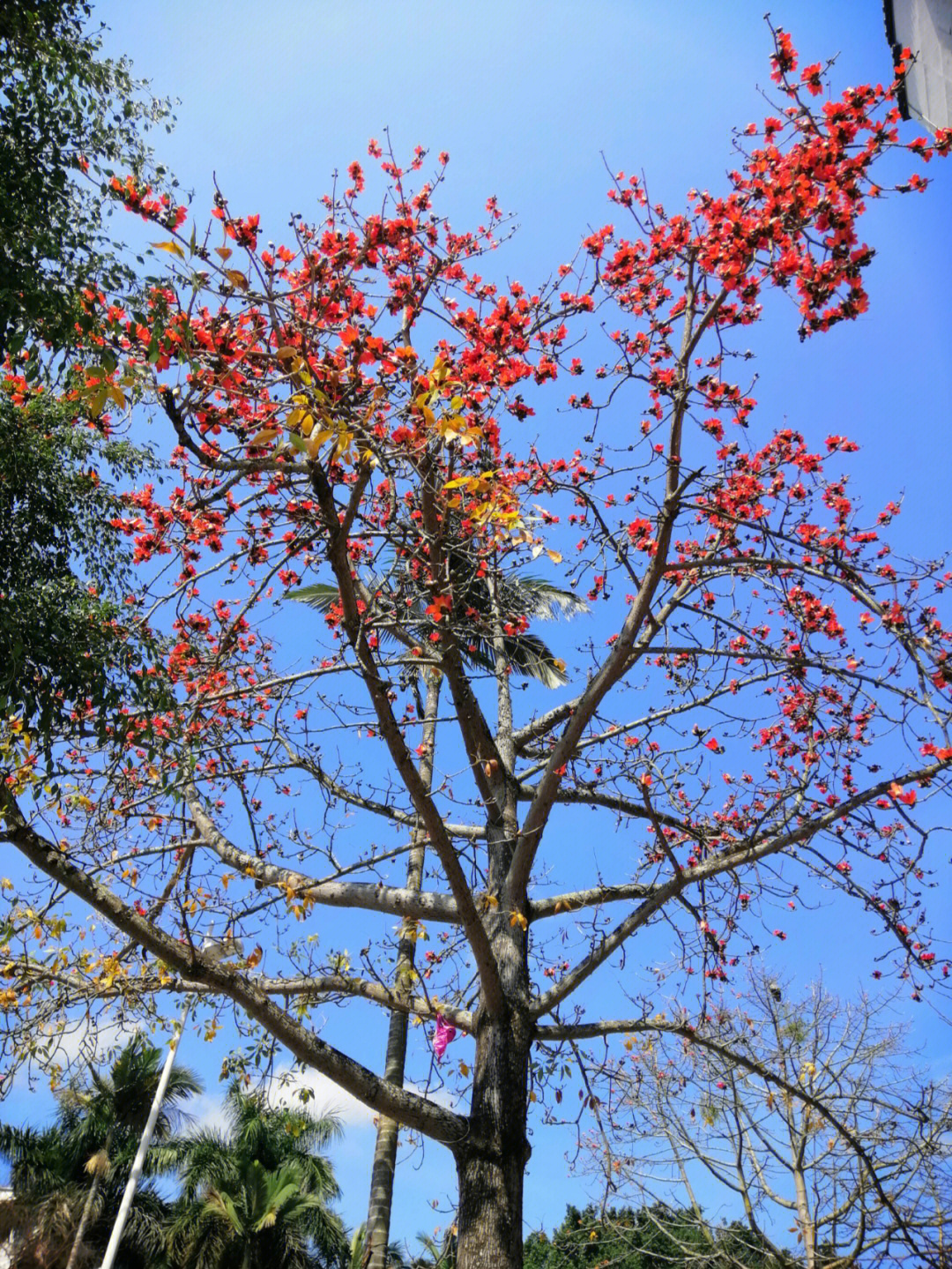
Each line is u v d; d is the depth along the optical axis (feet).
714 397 23.49
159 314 17.46
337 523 19.71
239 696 25.57
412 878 31.22
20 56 19.48
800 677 25.48
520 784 28.19
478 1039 23.57
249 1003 21.48
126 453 24.35
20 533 21.81
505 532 23.27
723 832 27.71
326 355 20.84
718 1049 24.58
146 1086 68.95
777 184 20.43
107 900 20.72
